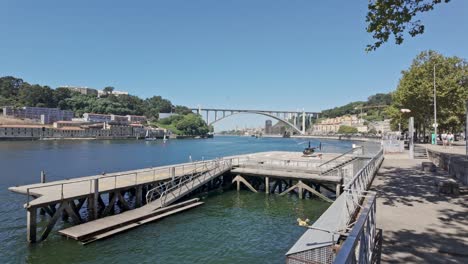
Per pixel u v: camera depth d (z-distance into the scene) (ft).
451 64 163.84
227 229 70.54
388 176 67.72
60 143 439.22
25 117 578.66
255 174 109.19
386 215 37.50
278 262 54.24
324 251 29.86
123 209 80.23
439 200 45.06
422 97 161.79
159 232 66.90
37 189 73.92
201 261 54.39
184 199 96.07
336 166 107.55
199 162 121.29
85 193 69.87
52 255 55.31
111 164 215.72
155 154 302.86
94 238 60.90
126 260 53.98
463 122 175.22
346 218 32.71
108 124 609.42
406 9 43.55
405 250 27.12
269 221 77.25
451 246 27.86
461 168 59.36
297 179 103.14
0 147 346.54
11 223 74.23
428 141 212.84
